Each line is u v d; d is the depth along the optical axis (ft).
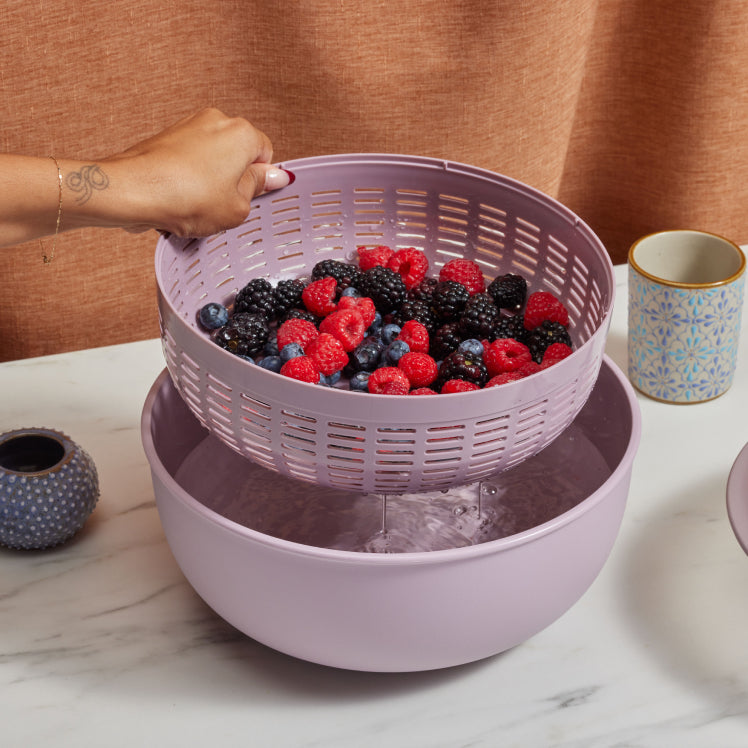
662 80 5.24
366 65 4.51
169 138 2.73
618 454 2.91
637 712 2.43
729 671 2.53
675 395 3.43
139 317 5.09
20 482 2.72
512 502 2.90
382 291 3.08
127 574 2.81
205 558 2.37
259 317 3.00
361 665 2.38
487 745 2.35
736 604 2.72
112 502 3.04
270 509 2.88
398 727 2.40
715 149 5.36
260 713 2.43
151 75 4.41
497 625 2.34
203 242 2.92
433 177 3.03
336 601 2.23
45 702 2.44
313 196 3.09
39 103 4.27
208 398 2.34
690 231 3.45
